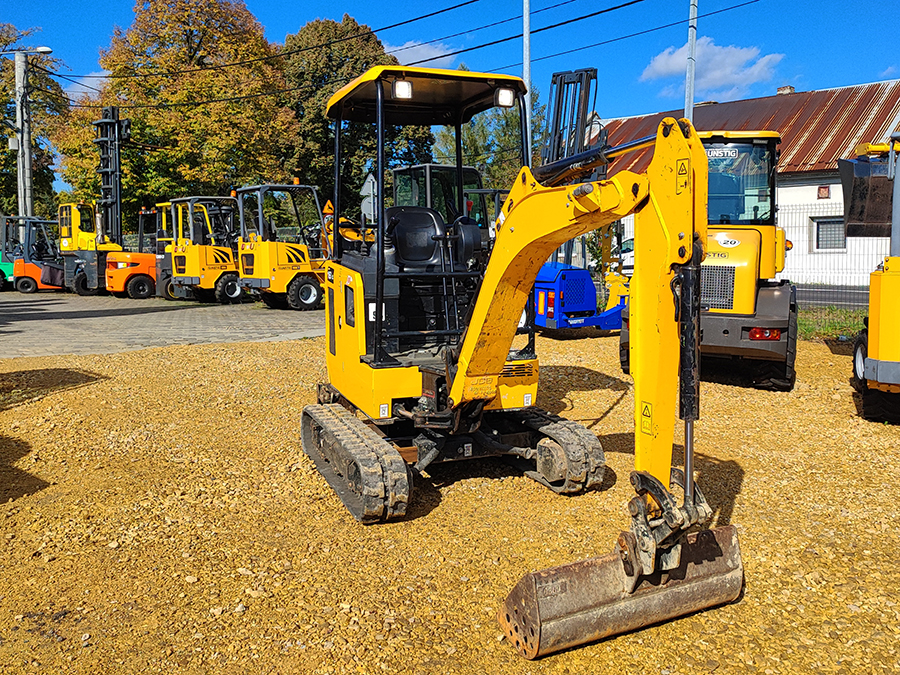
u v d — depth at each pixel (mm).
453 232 5656
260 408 7941
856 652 3424
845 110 26641
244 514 5055
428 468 6008
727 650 3430
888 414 7223
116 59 27781
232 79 27906
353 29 34469
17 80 24703
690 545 3586
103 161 22766
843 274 22641
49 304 20344
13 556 4410
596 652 3412
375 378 5082
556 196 3664
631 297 3277
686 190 2924
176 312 17781
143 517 4988
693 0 15375
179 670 3279
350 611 3764
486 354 4633
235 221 19922
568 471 5125
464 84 5387
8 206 37062
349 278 5574
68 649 3439
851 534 4703
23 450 6402
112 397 8281
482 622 3676
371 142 6418
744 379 9305
